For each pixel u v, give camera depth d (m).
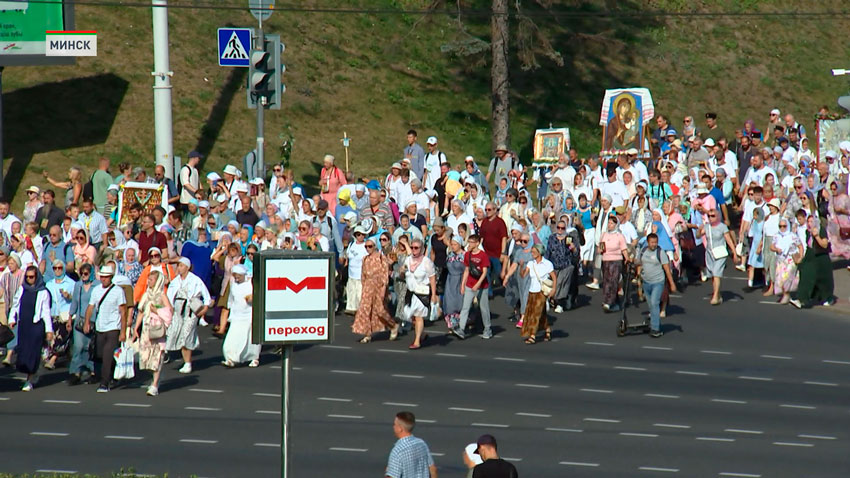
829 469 57.81
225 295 85.06
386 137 153.75
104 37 154.50
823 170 112.31
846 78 187.75
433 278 84.50
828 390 74.12
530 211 100.69
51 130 140.12
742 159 126.06
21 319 72.94
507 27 143.75
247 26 163.62
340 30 169.50
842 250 109.19
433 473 47.94
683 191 110.31
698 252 103.88
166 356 81.31
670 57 181.00
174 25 160.38
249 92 93.94
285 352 39.22
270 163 142.00
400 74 165.88
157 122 115.06
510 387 73.75
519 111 164.12
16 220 94.75
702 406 69.94
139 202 101.56
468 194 108.12
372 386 73.75
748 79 182.75
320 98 157.38
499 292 104.06
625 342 86.44
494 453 45.06
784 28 196.00
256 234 91.00
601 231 102.94
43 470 55.59
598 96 170.38
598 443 61.97
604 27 182.88
